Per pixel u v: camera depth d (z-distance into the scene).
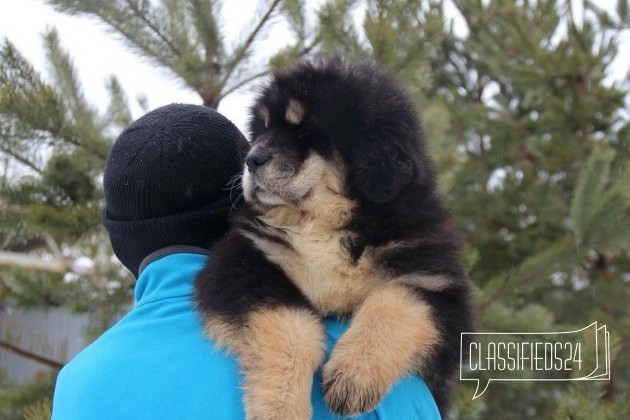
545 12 8.30
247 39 4.93
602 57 7.53
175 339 1.63
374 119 2.10
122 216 2.00
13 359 6.40
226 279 1.87
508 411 7.08
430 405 1.85
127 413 1.47
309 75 2.29
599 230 4.70
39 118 4.30
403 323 1.87
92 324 4.82
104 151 4.59
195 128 2.02
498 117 8.66
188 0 4.79
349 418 1.73
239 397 1.60
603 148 6.58
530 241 7.58
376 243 2.04
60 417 1.56
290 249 2.04
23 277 4.79
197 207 2.00
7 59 4.31
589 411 4.20
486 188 8.49
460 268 2.10
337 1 4.80
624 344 6.58
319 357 1.83
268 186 2.10
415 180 2.14
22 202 4.68
